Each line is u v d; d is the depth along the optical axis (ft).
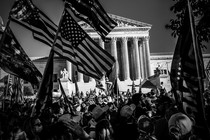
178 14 35.42
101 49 35.91
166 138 21.13
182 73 22.74
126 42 292.40
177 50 24.06
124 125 17.85
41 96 25.85
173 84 24.25
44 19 33.96
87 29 286.05
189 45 22.39
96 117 23.26
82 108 49.57
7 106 47.34
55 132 14.60
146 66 286.66
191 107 21.03
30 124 21.30
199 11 32.89
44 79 26.55
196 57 20.80
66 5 33.99
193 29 21.57
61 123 14.70
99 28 34.78
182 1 33.76
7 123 23.15
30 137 20.90
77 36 34.99
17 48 28.73
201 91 19.90
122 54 291.58
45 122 24.76
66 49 34.24
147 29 296.92
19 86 59.21
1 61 26.50
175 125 17.04
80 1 33.99
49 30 34.35
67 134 14.48
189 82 21.77
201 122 19.38
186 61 22.48
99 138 21.74
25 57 29.32
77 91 89.10
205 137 17.54
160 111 29.89
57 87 228.43
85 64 35.14
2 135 20.99
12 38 28.55
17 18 31.07
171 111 23.71
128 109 20.04
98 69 35.60
